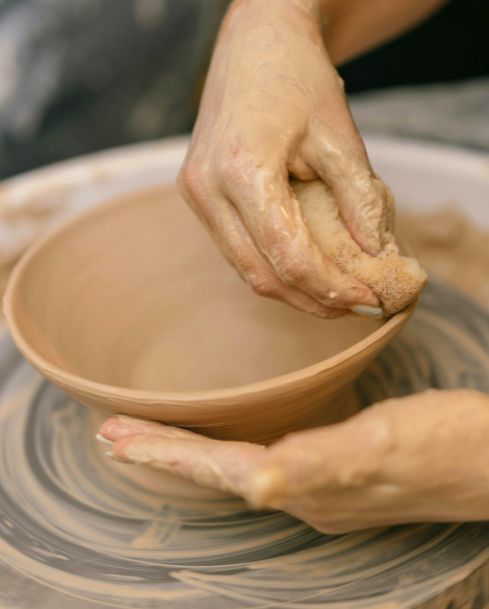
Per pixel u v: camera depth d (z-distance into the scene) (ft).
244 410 2.21
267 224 2.30
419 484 1.93
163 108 6.78
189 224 3.60
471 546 2.29
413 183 4.09
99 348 3.24
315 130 2.53
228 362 3.31
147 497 2.72
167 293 3.56
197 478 1.99
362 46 4.27
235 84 2.64
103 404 2.35
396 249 2.48
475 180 3.90
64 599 2.30
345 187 2.47
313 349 3.24
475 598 2.29
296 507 1.93
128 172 4.40
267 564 2.35
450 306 3.61
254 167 2.36
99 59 6.20
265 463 1.71
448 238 4.06
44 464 2.95
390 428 1.84
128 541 2.53
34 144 6.35
